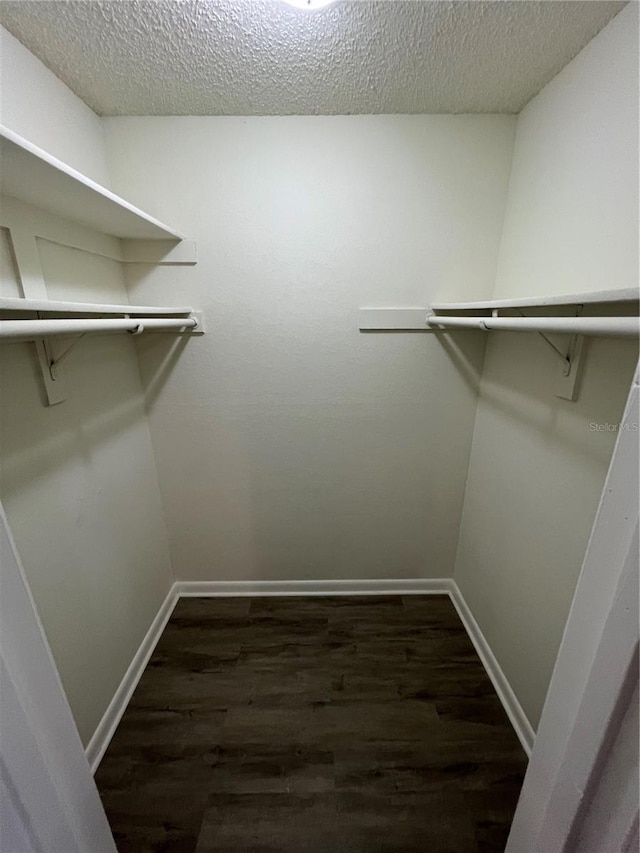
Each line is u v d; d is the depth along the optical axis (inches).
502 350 51.3
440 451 62.4
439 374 58.1
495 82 40.7
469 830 36.7
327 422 60.7
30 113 35.8
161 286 53.4
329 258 52.5
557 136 39.4
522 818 26.2
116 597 49.4
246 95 42.8
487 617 55.4
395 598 69.2
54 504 37.8
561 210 39.1
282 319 55.2
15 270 34.0
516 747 44.2
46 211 37.0
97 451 45.9
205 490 64.6
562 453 38.4
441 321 46.9
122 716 47.9
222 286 53.7
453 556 69.0
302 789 40.0
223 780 40.8
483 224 51.3
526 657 44.8
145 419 59.4
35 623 20.2
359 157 48.6
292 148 48.1
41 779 20.3
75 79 39.6
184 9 30.7
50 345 37.0
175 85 40.8
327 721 47.0
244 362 57.4
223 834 36.5
